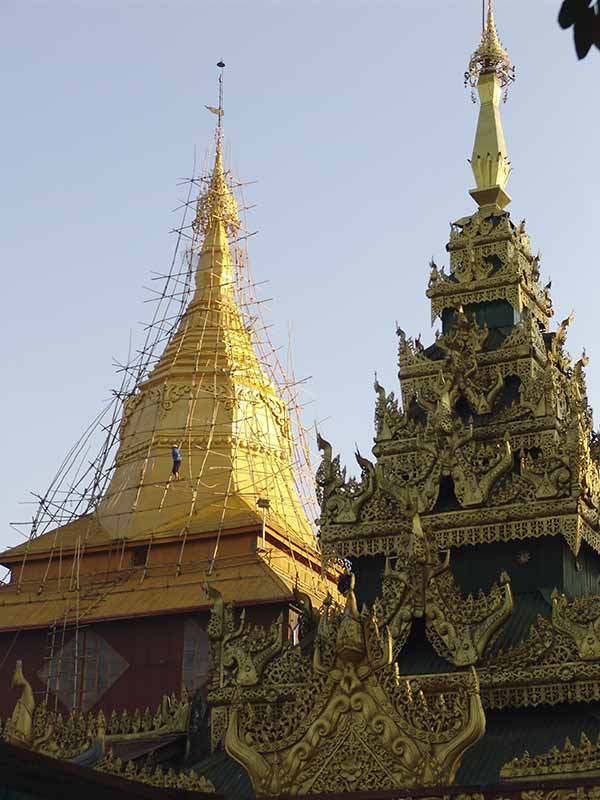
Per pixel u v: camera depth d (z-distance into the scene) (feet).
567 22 44.24
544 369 134.72
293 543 198.08
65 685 188.03
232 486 202.80
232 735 110.32
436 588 118.01
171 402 210.38
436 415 130.93
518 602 122.62
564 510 123.24
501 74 152.97
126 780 94.17
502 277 140.36
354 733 107.86
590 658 111.86
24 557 201.67
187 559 193.47
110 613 188.55
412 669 117.39
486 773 108.47
